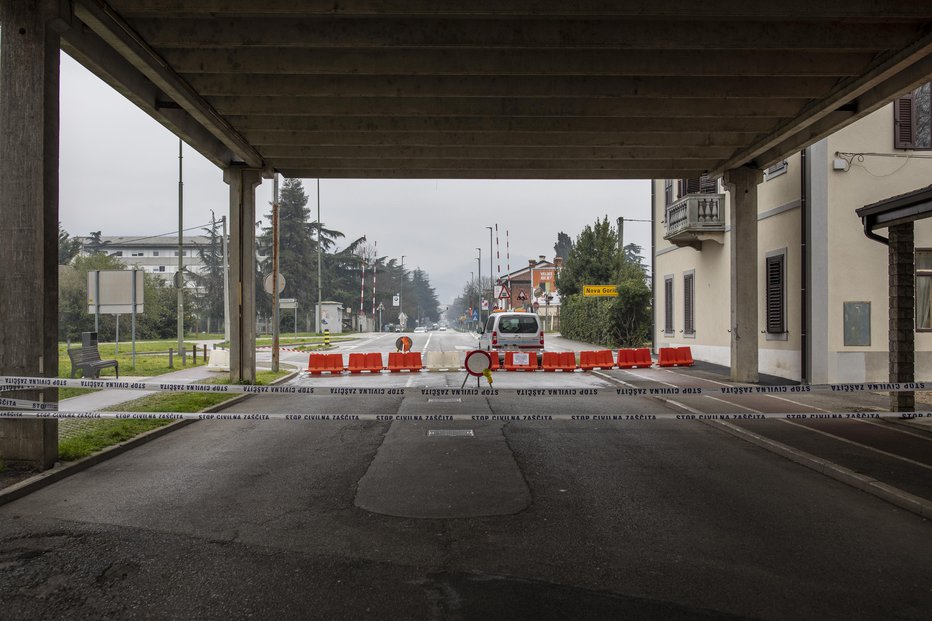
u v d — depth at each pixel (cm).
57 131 759
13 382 726
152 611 405
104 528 563
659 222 2830
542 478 735
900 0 887
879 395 1465
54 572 466
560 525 571
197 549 512
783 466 807
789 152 1527
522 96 1162
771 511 618
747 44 971
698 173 1773
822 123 1385
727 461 833
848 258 1655
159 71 1059
